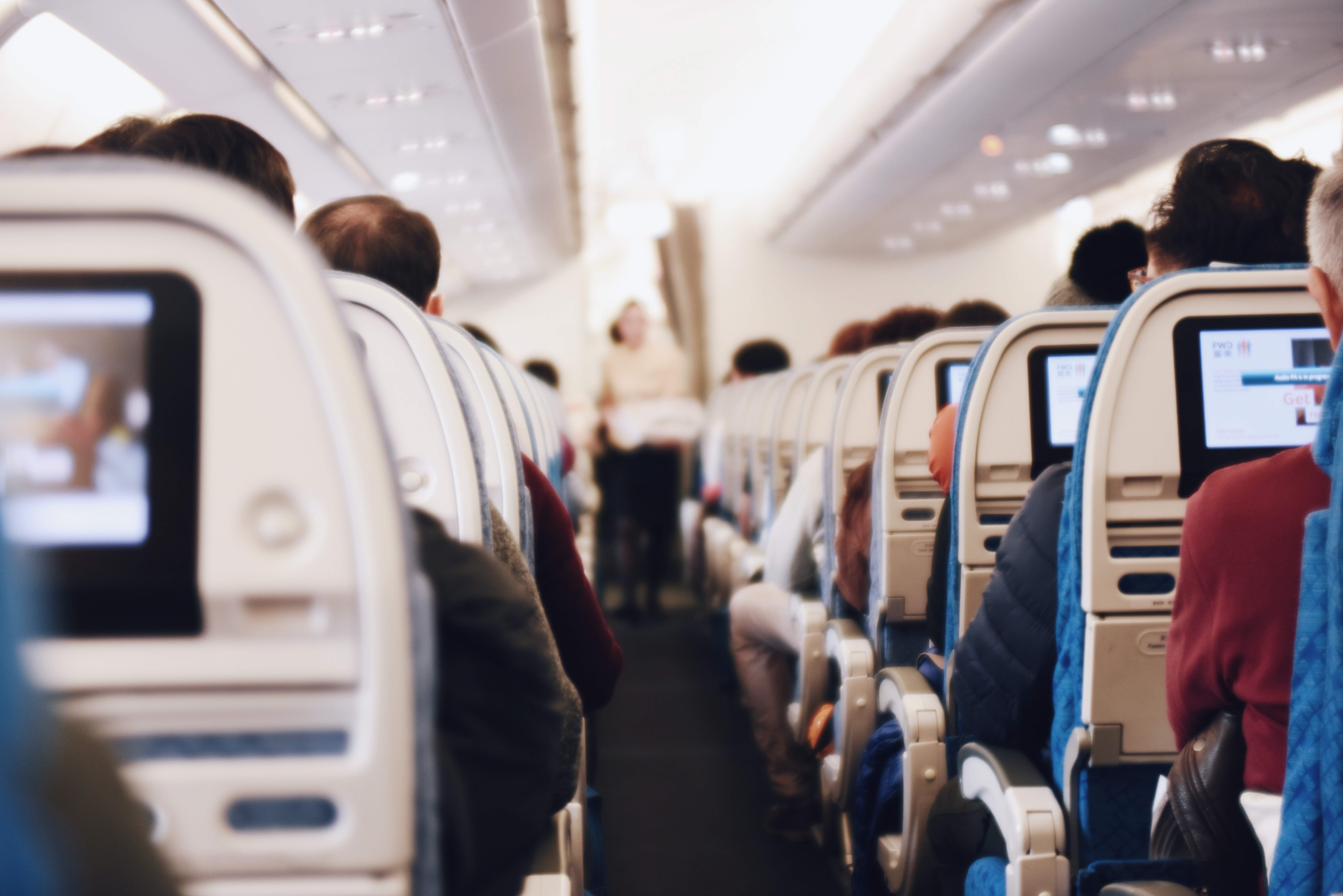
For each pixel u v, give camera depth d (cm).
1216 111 590
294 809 65
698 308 1102
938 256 1097
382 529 61
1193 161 171
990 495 190
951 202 837
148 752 64
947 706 192
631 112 896
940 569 208
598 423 737
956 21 496
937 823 176
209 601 61
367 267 161
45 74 378
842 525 268
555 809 128
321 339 60
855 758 240
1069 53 491
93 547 60
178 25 370
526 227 849
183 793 64
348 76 458
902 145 670
